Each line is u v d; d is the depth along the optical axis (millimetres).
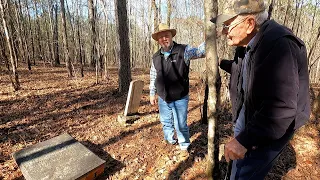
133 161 3250
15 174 2971
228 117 4363
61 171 2760
